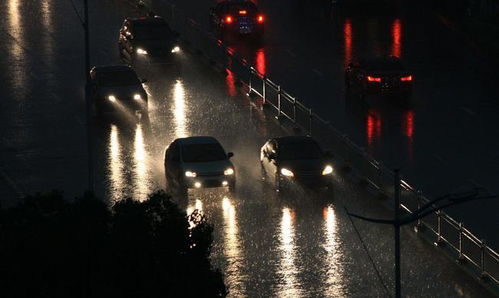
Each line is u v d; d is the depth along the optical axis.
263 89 121.31
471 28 154.50
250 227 84.44
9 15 166.12
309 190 92.88
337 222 85.50
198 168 92.38
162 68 139.38
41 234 54.38
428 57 142.88
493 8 158.38
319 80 132.00
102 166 101.25
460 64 139.25
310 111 108.62
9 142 109.50
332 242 81.12
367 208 88.75
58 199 57.06
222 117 117.75
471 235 76.00
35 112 119.75
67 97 125.75
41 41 150.75
